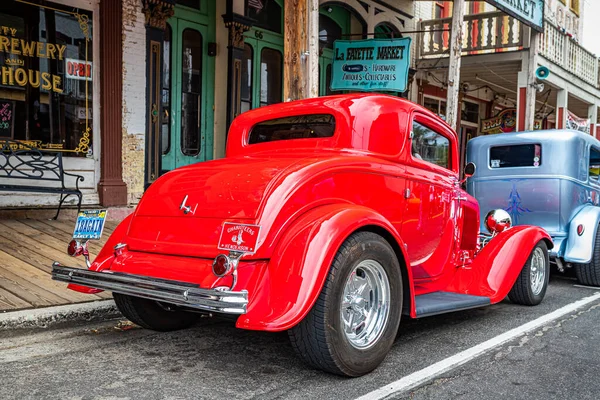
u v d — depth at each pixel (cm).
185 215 334
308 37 659
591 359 367
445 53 1398
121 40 836
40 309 414
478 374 333
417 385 310
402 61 1066
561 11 2228
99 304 439
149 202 362
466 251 498
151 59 875
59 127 792
